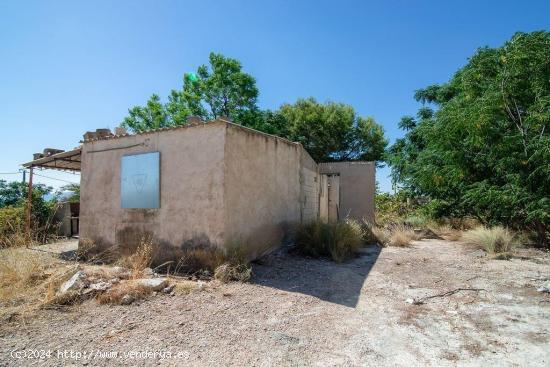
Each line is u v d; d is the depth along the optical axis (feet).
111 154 23.72
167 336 10.65
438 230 38.88
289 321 12.07
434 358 9.36
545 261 21.74
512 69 27.86
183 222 20.18
